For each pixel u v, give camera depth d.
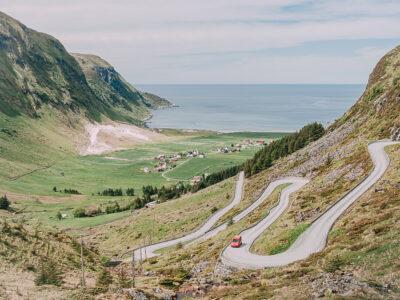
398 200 69.19
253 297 45.31
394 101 133.62
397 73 160.38
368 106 156.00
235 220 117.19
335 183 99.19
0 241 76.62
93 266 86.19
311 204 91.31
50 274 63.75
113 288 62.22
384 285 40.12
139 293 57.88
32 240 83.56
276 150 189.62
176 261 92.50
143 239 140.38
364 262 47.22
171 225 145.38
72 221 193.00
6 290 54.41
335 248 57.78
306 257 63.53
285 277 52.03
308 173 131.62
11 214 196.38
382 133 122.38
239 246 79.75
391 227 55.84
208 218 136.12
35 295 53.41
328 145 148.00
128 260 108.69
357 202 79.81
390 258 45.62
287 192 116.50
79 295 54.56
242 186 166.38
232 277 62.88
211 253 83.94
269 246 75.62
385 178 87.00
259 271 62.00
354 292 38.75
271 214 99.75
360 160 104.62
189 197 180.25
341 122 172.12
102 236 160.88
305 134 190.25
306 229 75.44
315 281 44.69
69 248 90.62
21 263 70.50
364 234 58.41
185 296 59.19
